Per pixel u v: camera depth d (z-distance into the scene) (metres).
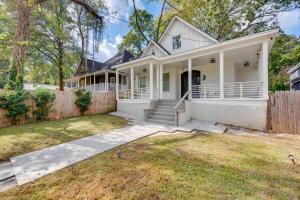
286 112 7.78
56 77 21.27
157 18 21.55
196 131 7.79
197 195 2.81
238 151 4.96
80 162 4.30
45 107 10.69
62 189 3.10
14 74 9.64
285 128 7.74
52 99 11.05
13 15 9.34
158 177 3.41
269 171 3.68
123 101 14.36
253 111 8.48
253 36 8.21
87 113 13.33
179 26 14.30
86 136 6.86
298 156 4.56
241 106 8.81
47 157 4.66
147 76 16.31
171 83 14.35
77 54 18.00
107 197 2.83
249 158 4.41
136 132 7.53
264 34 7.95
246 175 3.49
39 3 8.66
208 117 9.88
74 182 3.33
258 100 8.35
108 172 3.68
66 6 10.82
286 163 4.11
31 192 3.04
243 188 3.00
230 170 3.72
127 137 6.69
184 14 18.36
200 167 3.87
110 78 20.08
